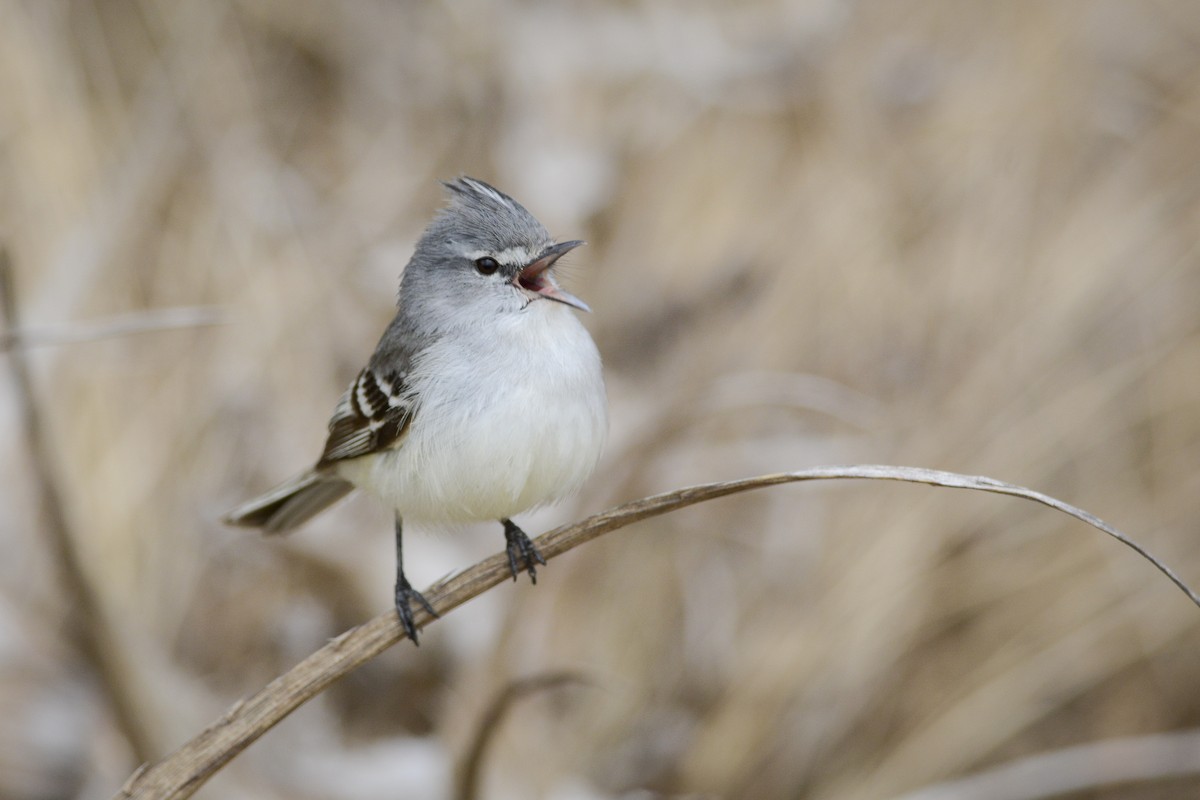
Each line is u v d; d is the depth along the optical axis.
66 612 9.71
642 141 14.23
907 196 13.12
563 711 10.60
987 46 14.42
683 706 11.09
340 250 13.27
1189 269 12.27
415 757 10.23
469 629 11.05
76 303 11.29
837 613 10.83
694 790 10.54
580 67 14.74
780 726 10.60
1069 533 11.23
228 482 11.74
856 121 13.91
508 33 14.99
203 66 13.38
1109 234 12.43
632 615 10.96
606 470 11.07
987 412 11.57
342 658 6.01
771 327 12.42
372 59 15.23
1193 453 11.54
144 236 12.37
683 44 14.94
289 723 10.60
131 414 11.43
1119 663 11.08
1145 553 5.10
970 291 12.34
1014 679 10.93
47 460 8.77
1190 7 14.87
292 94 15.07
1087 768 10.59
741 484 5.75
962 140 13.55
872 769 10.60
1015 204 12.89
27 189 11.90
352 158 14.52
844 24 14.74
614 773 10.56
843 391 11.71
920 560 10.92
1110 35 14.81
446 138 14.61
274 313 12.41
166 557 11.10
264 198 13.08
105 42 13.62
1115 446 11.54
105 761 10.25
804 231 13.07
